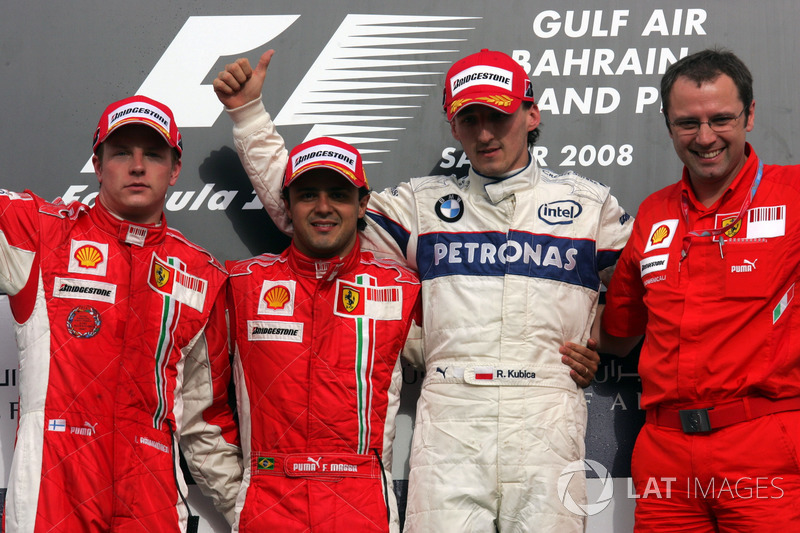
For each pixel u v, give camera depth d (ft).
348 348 16.19
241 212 20.03
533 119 17.54
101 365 15.30
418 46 20.47
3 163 20.21
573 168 20.03
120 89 20.42
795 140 19.89
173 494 15.71
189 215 20.04
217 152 20.24
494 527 16.21
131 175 15.89
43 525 14.47
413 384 19.21
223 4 20.59
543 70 20.27
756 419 14.62
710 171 15.11
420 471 16.19
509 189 16.76
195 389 16.98
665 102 15.69
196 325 16.46
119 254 15.97
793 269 14.74
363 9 20.58
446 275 16.71
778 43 20.22
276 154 17.88
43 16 20.65
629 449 19.10
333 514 15.30
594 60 20.29
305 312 16.38
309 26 20.59
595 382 19.30
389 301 16.74
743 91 15.06
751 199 15.20
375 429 16.11
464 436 15.93
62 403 15.01
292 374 15.96
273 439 15.83
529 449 15.74
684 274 15.48
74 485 14.75
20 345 15.48
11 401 19.17
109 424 15.24
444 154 20.16
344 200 16.58
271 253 19.40
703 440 14.89
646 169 19.95
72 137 20.26
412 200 17.85
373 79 20.43
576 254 16.76
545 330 16.28
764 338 14.62
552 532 15.55
